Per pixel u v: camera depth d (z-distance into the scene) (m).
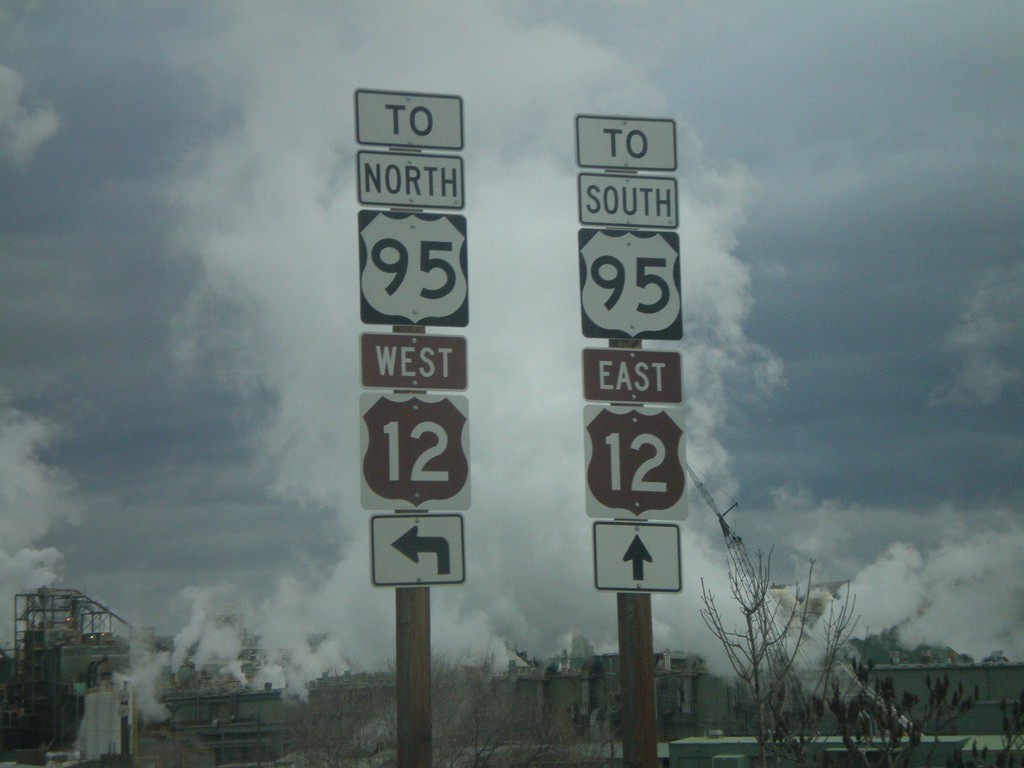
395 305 8.91
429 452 8.80
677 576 8.98
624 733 8.77
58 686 52.75
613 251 9.26
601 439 9.05
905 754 11.27
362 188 9.01
